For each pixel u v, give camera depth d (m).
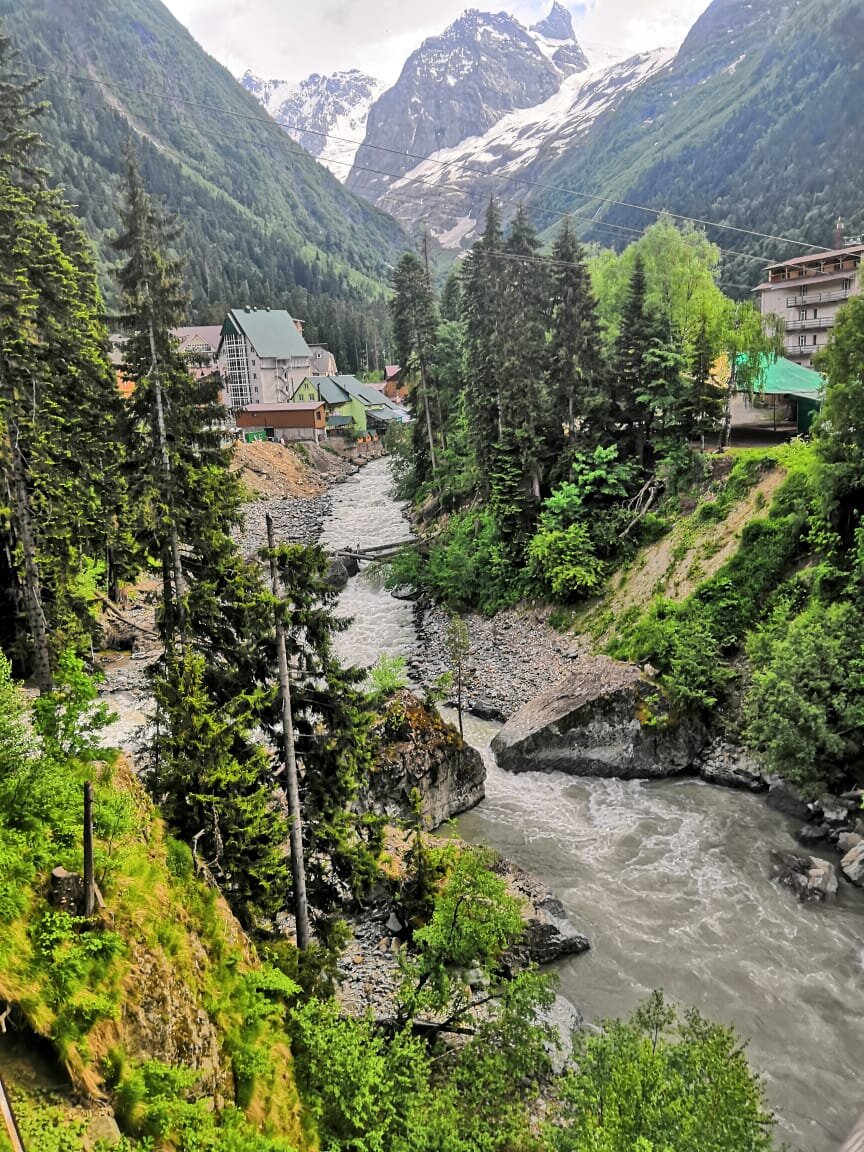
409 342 63.00
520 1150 13.99
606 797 29.48
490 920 17.20
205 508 22.53
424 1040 16.31
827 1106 16.64
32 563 23.59
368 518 70.56
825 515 31.30
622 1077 12.41
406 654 43.44
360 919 21.64
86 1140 9.53
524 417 46.47
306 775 18.95
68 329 29.12
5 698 14.14
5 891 11.23
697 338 44.53
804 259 78.00
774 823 27.17
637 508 44.09
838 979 20.14
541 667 39.44
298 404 103.19
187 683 16.97
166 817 15.93
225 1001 13.48
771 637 30.34
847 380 29.81
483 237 54.12
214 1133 10.96
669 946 21.52
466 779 28.80
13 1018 10.11
